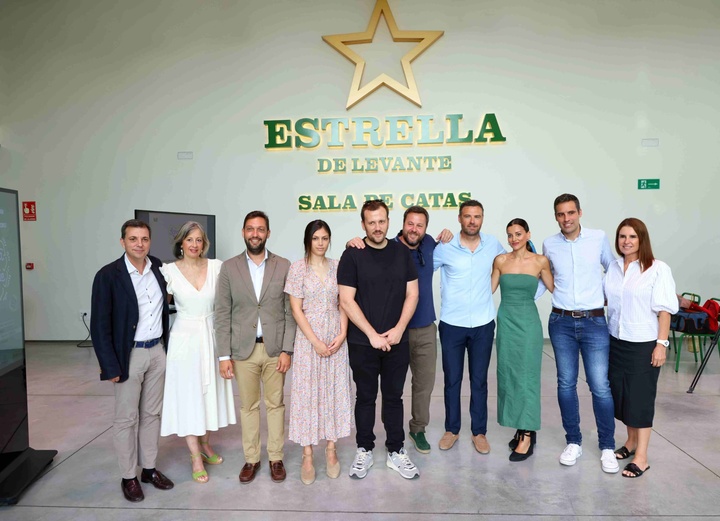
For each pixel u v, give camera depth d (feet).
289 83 21.43
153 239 19.16
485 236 10.43
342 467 9.75
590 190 21.12
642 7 20.61
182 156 21.88
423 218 9.89
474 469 9.55
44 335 22.52
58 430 11.86
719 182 20.92
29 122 22.22
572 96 20.95
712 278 21.12
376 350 9.03
